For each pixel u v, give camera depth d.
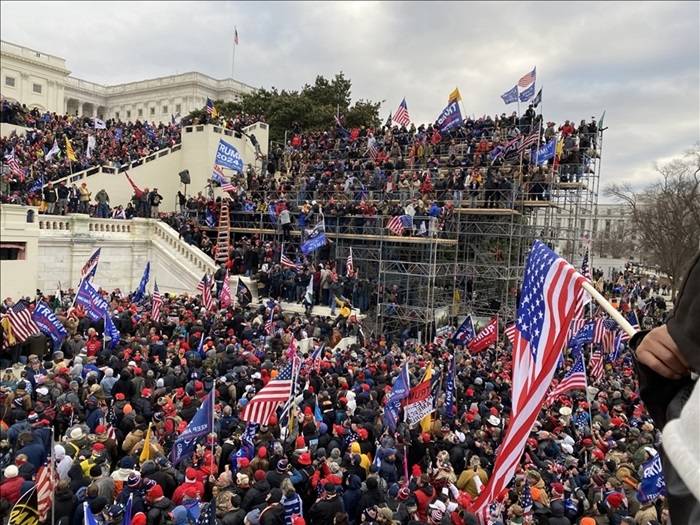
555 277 5.21
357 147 39.78
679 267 39.94
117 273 32.06
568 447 11.56
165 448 11.29
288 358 15.93
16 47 84.81
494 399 14.55
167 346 17.44
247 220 34.94
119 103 104.38
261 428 11.60
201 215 36.00
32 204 29.86
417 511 8.91
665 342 1.58
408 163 34.75
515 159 30.77
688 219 43.91
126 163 39.16
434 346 21.36
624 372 19.30
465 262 31.83
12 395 11.79
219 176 35.06
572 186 30.27
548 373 5.06
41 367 15.02
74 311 20.03
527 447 11.49
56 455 9.60
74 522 8.28
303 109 55.34
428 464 11.16
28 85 86.94
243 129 45.84
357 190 33.56
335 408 13.46
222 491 9.12
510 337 18.55
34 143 38.38
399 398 12.45
